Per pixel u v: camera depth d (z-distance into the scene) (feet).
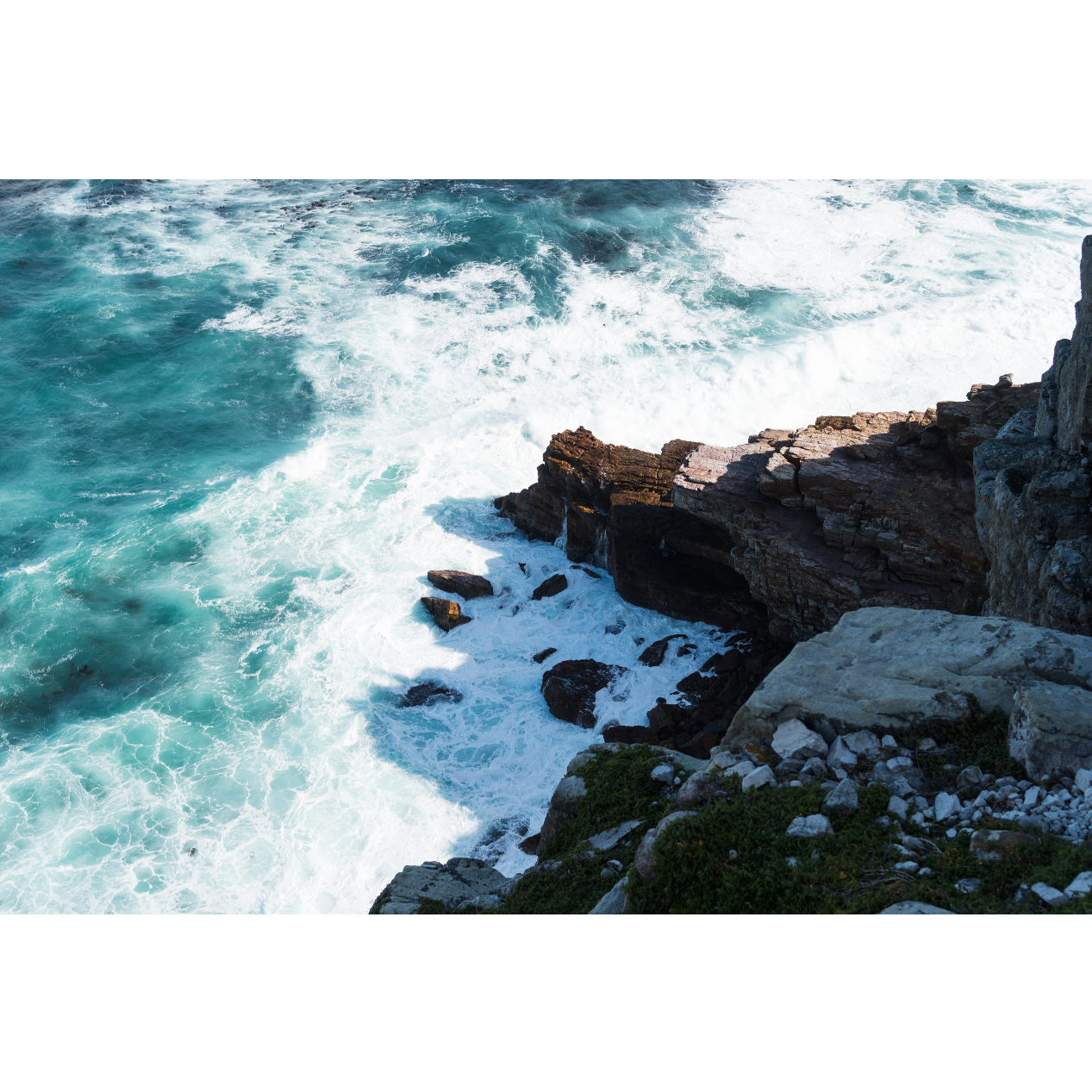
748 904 33.76
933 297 147.64
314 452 127.44
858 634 44.42
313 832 79.15
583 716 88.84
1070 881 30.45
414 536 114.93
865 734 39.14
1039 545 54.19
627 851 48.29
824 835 35.12
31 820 80.48
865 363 135.03
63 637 100.42
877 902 31.53
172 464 128.67
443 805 81.25
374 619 102.73
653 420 128.36
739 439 125.18
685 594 99.50
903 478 82.84
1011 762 36.50
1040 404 63.82
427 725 90.12
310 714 91.20
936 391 127.75
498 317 153.89
